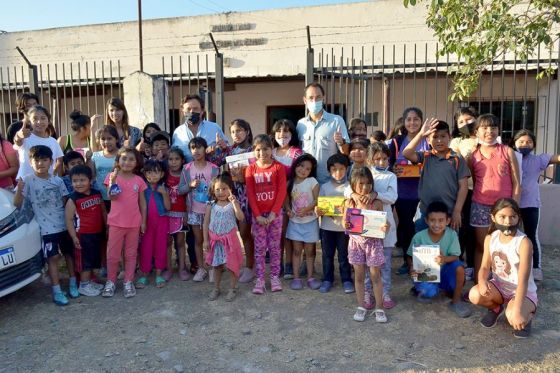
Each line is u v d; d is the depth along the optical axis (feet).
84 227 14.57
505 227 11.60
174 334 12.09
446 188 14.06
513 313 11.23
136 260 15.55
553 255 18.33
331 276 15.03
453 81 21.06
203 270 16.06
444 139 14.08
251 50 45.62
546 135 22.26
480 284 11.98
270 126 45.98
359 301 12.85
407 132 16.39
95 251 14.93
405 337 11.74
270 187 14.70
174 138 17.61
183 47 47.57
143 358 10.93
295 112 45.65
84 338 11.95
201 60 47.01
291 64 44.50
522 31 16.58
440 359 10.66
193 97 17.24
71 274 14.82
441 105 37.37
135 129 18.48
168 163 16.16
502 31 16.60
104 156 16.30
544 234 19.80
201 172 15.80
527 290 11.50
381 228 12.40
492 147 13.88
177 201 15.93
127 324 12.71
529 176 15.28
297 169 15.05
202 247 16.11
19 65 51.85
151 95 24.47
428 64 21.83
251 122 46.16
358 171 13.00
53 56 50.83
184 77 25.13
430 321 12.60
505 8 16.69
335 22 42.70
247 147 16.65
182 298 14.46
